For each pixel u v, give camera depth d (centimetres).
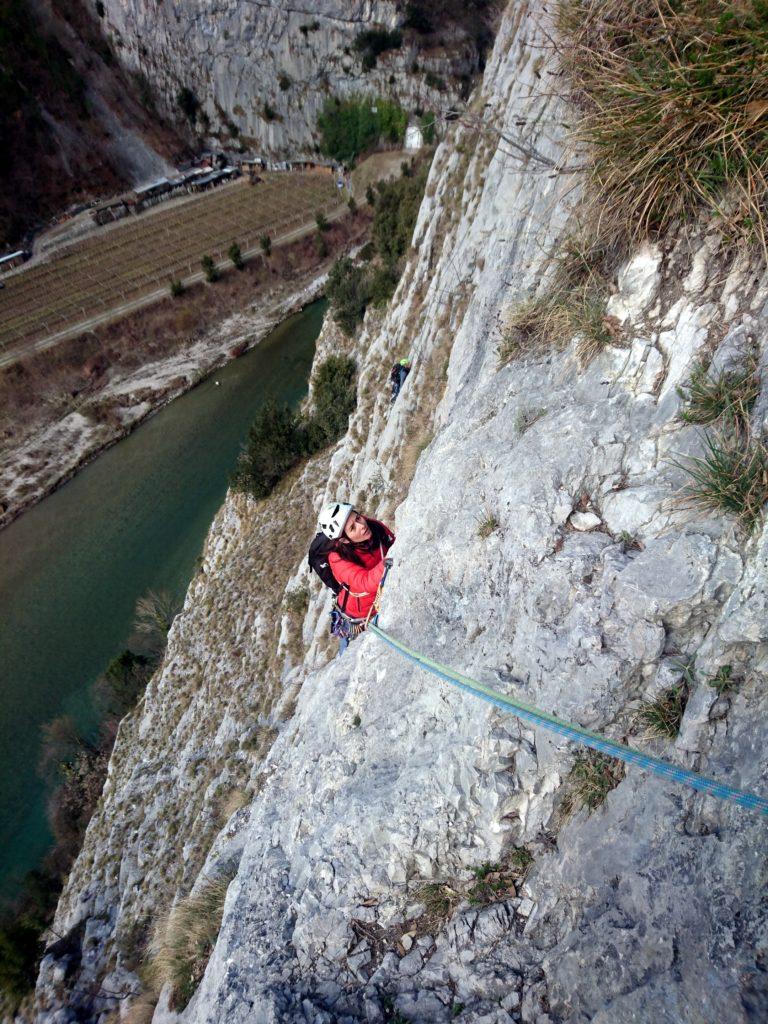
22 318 7175
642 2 560
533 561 594
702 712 450
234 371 6575
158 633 4225
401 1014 551
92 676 4075
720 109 499
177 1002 937
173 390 6344
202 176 9769
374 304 4316
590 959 467
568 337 712
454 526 722
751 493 455
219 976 683
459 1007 529
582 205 693
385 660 761
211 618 3098
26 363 6600
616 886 475
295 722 1157
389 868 609
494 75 2395
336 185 9619
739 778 418
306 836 732
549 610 561
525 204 1280
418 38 9481
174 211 9138
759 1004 360
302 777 820
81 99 9419
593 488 589
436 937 580
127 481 5475
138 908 2058
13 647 4300
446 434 891
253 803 1147
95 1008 1895
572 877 514
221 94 10169
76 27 9700
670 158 545
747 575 439
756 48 473
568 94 682
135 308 7269
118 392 6406
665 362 583
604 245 657
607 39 594
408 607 759
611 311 649
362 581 642
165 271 7769
